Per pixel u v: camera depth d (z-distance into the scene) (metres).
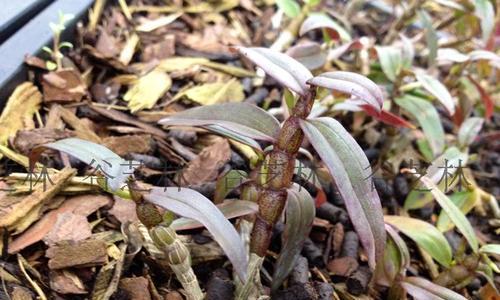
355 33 0.44
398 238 0.23
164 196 0.17
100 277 0.20
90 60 0.31
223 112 0.19
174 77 0.32
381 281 0.24
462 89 0.36
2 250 0.21
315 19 0.31
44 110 0.28
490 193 0.33
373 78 0.34
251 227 0.22
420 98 0.32
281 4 0.35
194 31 0.38
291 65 0.18
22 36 0.29
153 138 0.28
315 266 0.24
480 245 0.28
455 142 0.33
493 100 0.38
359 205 0.16
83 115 0.28
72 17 0.29
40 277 0.20
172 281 0.22
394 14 0.42
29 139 0.25
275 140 0.18
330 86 0.17
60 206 0.23
